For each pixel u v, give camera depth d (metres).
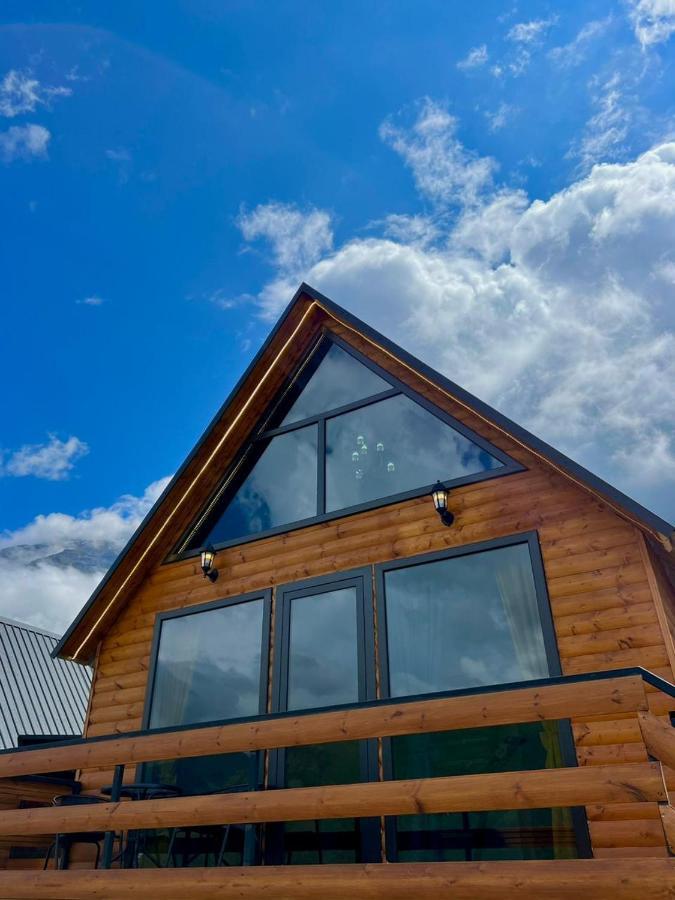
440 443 7.52
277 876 3.96
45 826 4.86
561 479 6.55
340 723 4.22
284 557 7.70
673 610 6.72
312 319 8.91
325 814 4.01
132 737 4.88
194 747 4.61
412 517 7.12
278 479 8.44
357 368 8.62
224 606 7.81
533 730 5.65
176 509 8.55
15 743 14.83
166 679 7.80
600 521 6.20
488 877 3.45
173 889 4.23
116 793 4.82
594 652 5.75
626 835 5.06
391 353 7.91
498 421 6.73
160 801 4.53
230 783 6.70
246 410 8.73
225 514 8.62
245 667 7.34
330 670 6.80
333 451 8.19
